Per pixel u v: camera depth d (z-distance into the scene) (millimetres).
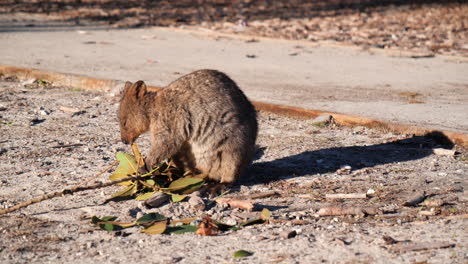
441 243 7805
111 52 23500
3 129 14125
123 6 37531
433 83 18703
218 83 10602
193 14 34438
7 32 27938
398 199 9852
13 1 39000
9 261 7566
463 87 18156
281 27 30219
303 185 10625
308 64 21703
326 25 30562
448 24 30266
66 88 18641
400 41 26391
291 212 9289
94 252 7828
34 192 10195
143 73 19516
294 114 15625
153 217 8805
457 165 11828
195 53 23578
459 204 9516
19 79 19719
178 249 7898
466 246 7727
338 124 14914
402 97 16891
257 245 7969
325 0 39031
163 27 30016
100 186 9773
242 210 9430
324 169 11609
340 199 9883
